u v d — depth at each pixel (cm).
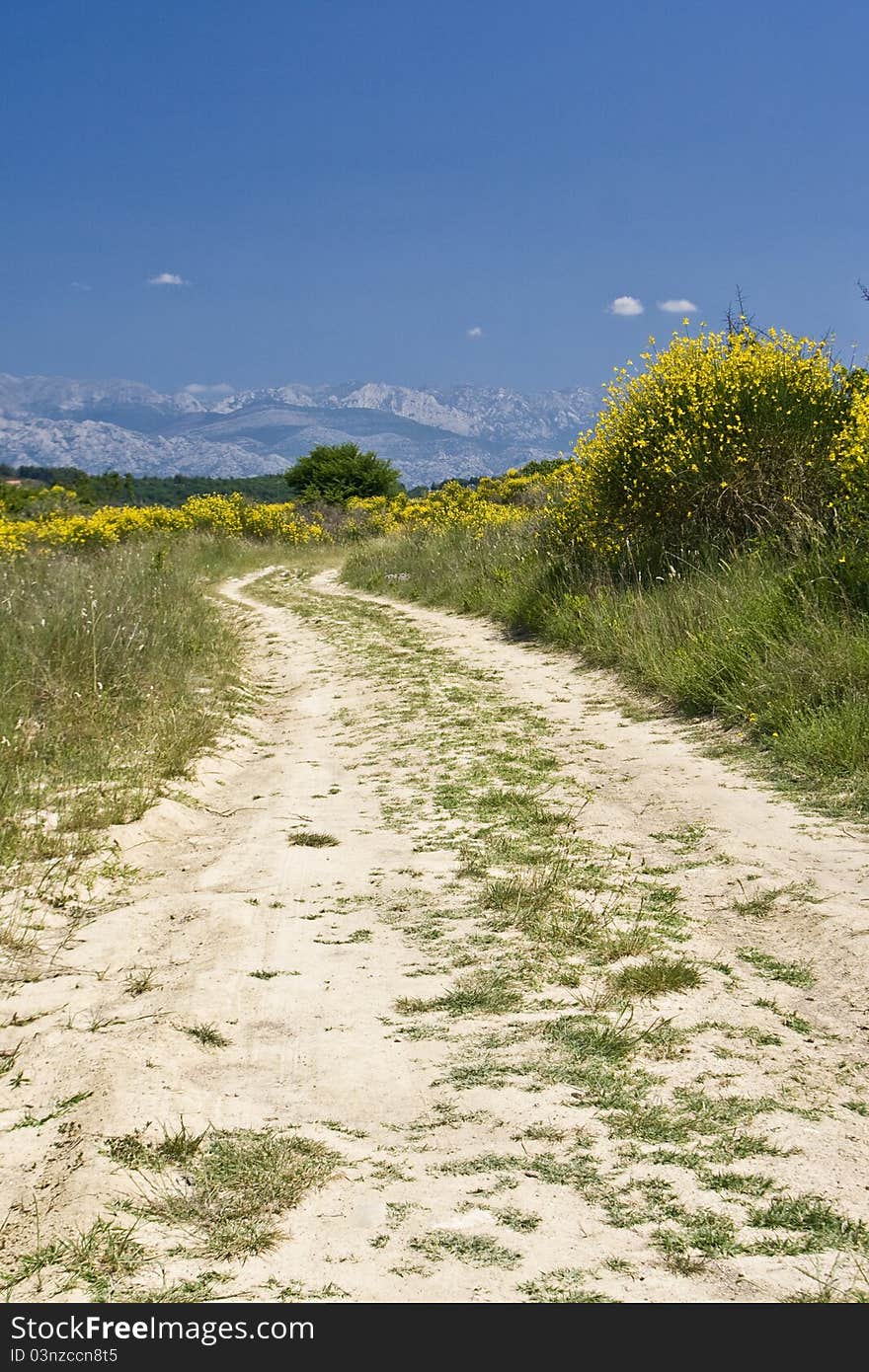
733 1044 372
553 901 514
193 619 1522
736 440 1187
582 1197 288
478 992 419
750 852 568
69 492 3522
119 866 604
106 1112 327
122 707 977
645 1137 316
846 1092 339
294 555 3212
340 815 691
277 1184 295
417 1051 375
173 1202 288
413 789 743
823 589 902
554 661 1180
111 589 1417
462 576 1794
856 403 1119
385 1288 254
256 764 877
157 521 3422
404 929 491
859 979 414
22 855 600
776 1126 319
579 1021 392
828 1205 280
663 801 673
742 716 820
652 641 1034
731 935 471
